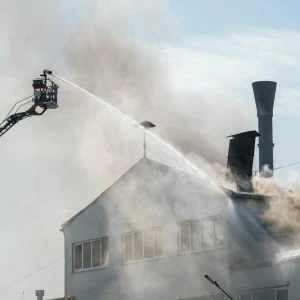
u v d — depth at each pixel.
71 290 85.50
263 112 113.88
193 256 74.38
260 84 114.12
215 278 71.94
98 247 83.94
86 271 84.38
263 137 113.25
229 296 65.62
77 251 85.81
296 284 64.19
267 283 66.56
